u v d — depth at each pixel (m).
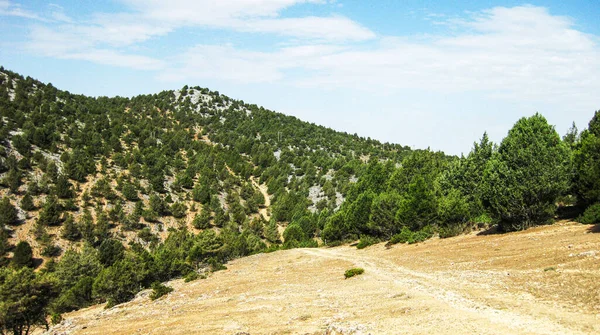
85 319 41.28
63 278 67.50
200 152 188.25
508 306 19.91
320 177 178.12
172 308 37.34
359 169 177.38
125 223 107.94
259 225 126.75
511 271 27.92
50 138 138.00
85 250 75.69
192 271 66.19
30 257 84.44
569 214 46.94
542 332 15.35
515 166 45.75
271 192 167.62
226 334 23.05
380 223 70.75
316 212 141.00
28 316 40.31
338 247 81.25
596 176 40.62
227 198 146.38
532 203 45.12
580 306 18.12
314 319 23.80
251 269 60.69
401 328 18.38
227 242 91.56
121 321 35.34
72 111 193.50
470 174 65.31
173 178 151.12
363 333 18.22
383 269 39.94
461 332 16.47
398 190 80.12
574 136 75.38
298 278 44.59
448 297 23.45
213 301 37.22
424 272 35.03
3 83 198.38
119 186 124.50
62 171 122.00
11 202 101.44
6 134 127.81
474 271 30.92
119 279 57.09
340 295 30.41
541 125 47.56
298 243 98.00
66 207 106.00
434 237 59.78
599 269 22.77
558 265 26.02
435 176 80.50
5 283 39.25
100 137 163.50
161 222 118.44
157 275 64.00
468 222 59.28
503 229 49.09
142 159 151.25
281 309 28.30
